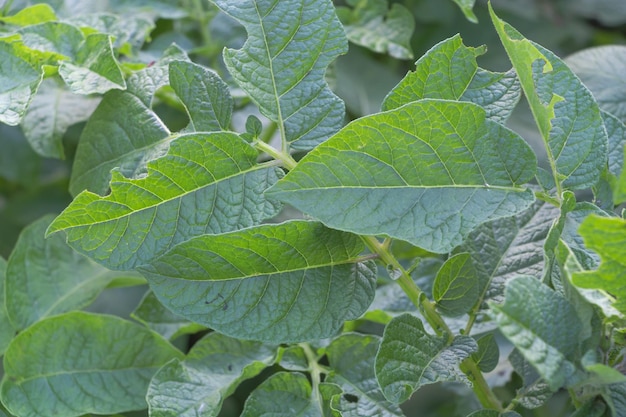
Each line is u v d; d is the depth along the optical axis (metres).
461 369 0.51
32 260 0.59
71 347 0.56
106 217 0.49
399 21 0.66
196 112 0.53
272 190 0.47
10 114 0.53
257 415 0.52
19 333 0.56
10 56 0.55
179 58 0.56
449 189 0.48
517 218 0.55
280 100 0.51
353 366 0.54
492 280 0.54
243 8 0.52
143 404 0.56
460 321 0.55
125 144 0.55
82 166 0.55
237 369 0.55
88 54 0.56
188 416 0.52
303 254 0.50
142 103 0.55
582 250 0.49
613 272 0.45
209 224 0.50
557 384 0.44
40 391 0.55
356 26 0.67
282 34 0.52
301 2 0.52
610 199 0.52
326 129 0.51
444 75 0.51
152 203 0.50
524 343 0.44
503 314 0.44
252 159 0.51
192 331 0.59
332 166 0.47
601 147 0.50
